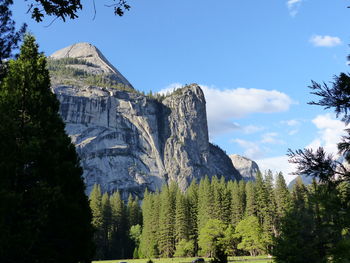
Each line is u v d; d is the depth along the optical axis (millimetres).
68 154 21188
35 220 16141
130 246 123438
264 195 90250
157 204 111125
